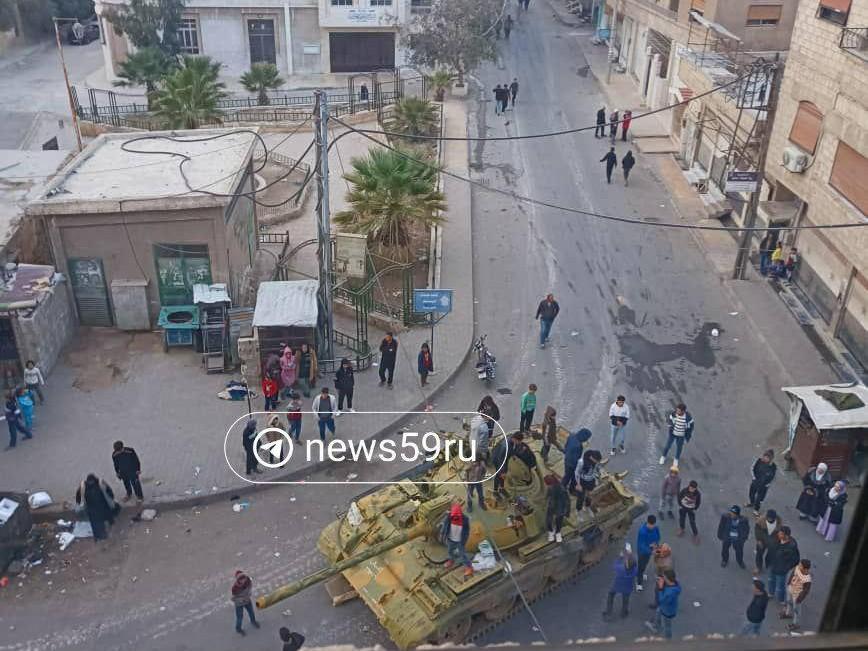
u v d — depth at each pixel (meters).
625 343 20.34
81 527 13.96
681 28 34.56
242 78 39.47
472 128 35.78
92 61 50.28
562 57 48.59
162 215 19.19
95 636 11.81
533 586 12.12
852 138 19.05
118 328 20.14
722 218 27.27
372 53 46.03
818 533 14.14
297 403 15.94
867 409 14.77
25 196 21.97
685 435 15.49
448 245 25.00
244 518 14.39
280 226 26.70
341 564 10.32
